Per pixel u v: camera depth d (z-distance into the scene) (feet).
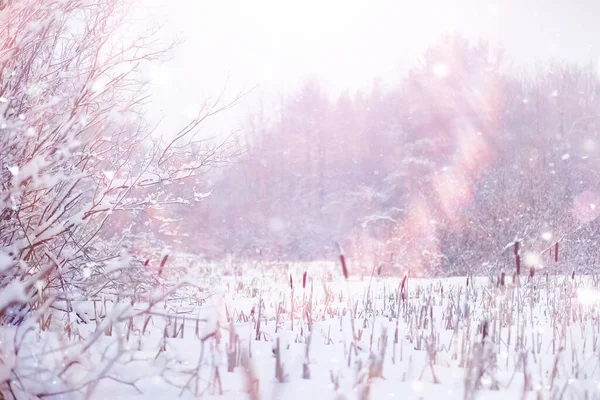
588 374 11.28
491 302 20.71
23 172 10.04
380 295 26.99
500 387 10.28
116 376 9.45
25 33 11.99
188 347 12.37
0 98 11.03
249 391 8.99
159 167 17.10
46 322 12.11
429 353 12.06
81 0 14.32
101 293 16.35
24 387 8.30
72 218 13.53
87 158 15.38
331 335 15.51
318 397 9.24
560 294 22.26
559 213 41.42
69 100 14.19
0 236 13.29
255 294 26.07
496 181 56.13
